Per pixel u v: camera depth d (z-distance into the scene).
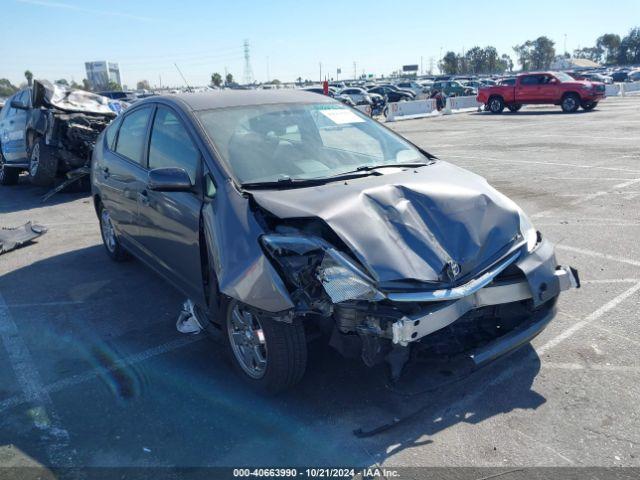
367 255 2.95
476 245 3.22
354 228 3.06
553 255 3.53
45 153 10.21
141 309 4.91
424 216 3.31
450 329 3.28
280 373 3.20
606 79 46.12
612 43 136.38
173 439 3.08
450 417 3.16
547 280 3.32
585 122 19.69
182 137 4.11
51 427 3.24
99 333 4.47
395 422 3.13
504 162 11.73
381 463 2.82
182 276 4.16
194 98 4.43
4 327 4.68
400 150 4.39
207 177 3.71
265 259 3.06
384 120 27.27
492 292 3.15
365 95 34.41
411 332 2.81
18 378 3.83
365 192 3.37
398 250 3.03
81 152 10.66
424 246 3.10
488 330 3.41
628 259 5.52
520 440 2.94
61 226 8.13
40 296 5.35
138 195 4.61
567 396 3.29
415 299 2.88
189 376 3.73
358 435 3.04
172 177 3.64
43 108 10.63
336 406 3.30
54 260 6.47
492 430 3.03
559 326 4.16
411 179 3.69
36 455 2.99
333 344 3.12
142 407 3.40
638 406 3.17
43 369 3.94
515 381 3.48
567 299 4.63
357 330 2.96
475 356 3.11
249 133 4.02
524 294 3.25
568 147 13.52
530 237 3.54
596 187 8.79
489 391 3.39
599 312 4.36
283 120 4.25
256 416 3.25
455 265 3.05
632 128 16.89
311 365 3.70
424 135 18.59
